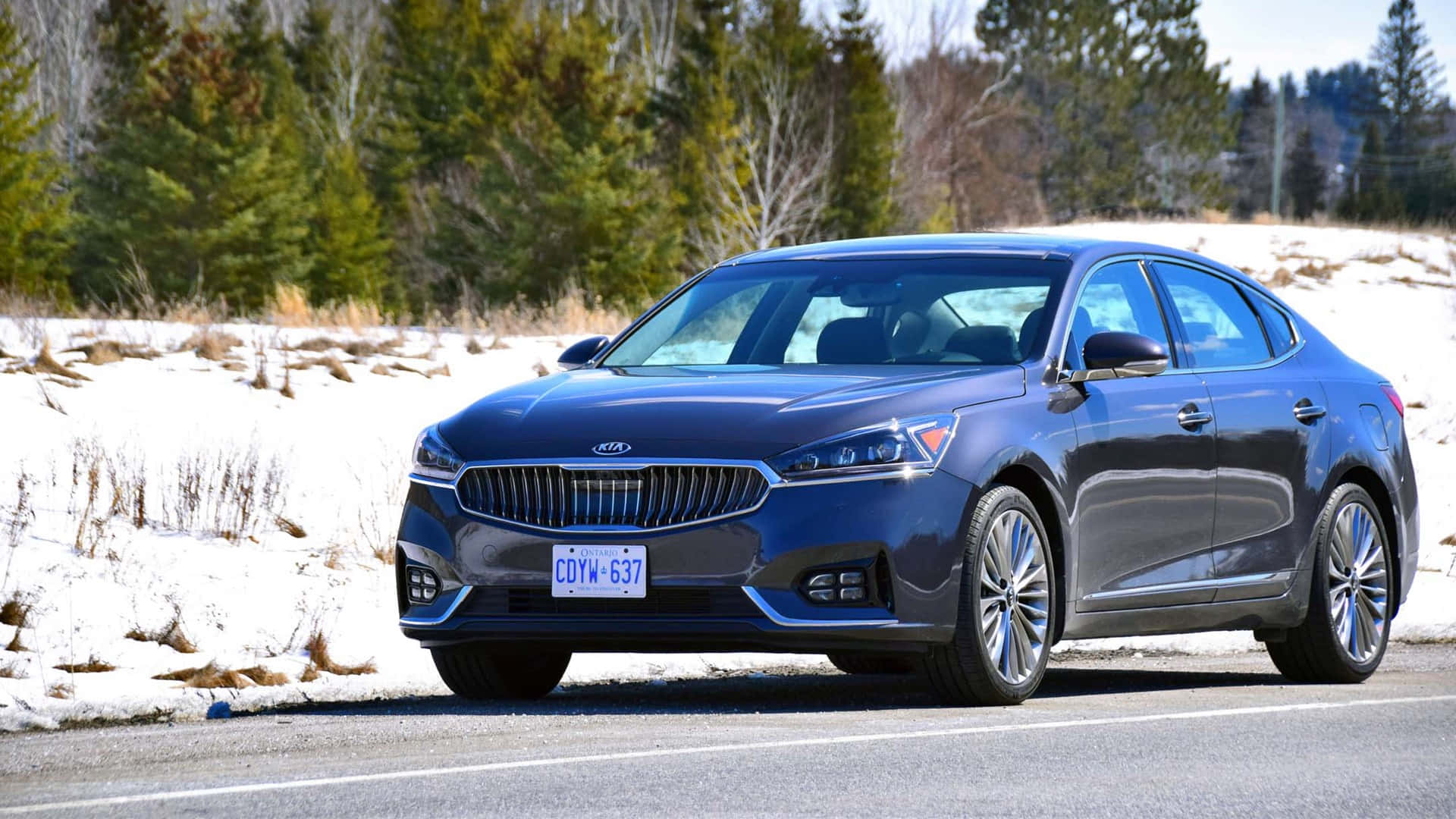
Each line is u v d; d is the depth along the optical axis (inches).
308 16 6732.3
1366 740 496.1
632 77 5521.7
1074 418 607.5
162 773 444.5
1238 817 381.7
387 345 1536.7
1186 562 656.4
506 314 2032.5
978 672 561.0
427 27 6018.7
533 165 4562.0
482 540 560.1
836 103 5265.8
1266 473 693.3
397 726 524.7
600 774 426.0
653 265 4566.9
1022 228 3425.2
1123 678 717.9
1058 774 430.6
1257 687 677.9
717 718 534.3
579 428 562.6
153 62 6013.8
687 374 611.2
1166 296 692.1
